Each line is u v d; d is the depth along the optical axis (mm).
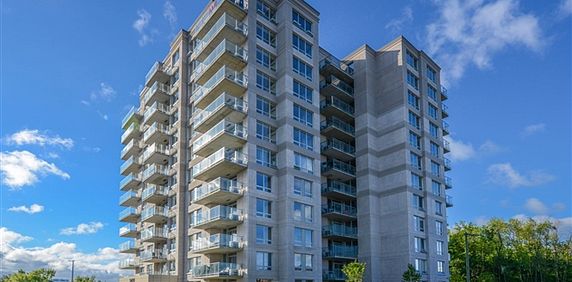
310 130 45500
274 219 41281
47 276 59219
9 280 57219
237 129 41062
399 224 49875
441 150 57844
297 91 45344
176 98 54281
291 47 45906
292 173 42188
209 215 40188
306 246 41656
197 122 46312
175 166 50781
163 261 50500
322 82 55688
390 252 49969
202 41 47656
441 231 53875
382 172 53156
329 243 51375
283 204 41156
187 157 49688
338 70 54688
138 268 59688
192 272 41250
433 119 57625
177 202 48188
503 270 67250
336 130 52594
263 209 40719
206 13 49625
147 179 54625
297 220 41469
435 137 57531
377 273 49812
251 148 41156
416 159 53344
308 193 43469
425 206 52250
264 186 41469
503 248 72375
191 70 52281
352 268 42188
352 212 52875
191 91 51719
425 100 56531
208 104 46562
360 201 52375
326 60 54906
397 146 52375
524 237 73062
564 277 68000
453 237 71188
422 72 57219
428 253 50656
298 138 44031
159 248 52562
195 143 45594
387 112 54562
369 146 53250
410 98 54688
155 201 54906
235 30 43406
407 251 48438
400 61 54750
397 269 48875
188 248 46062
